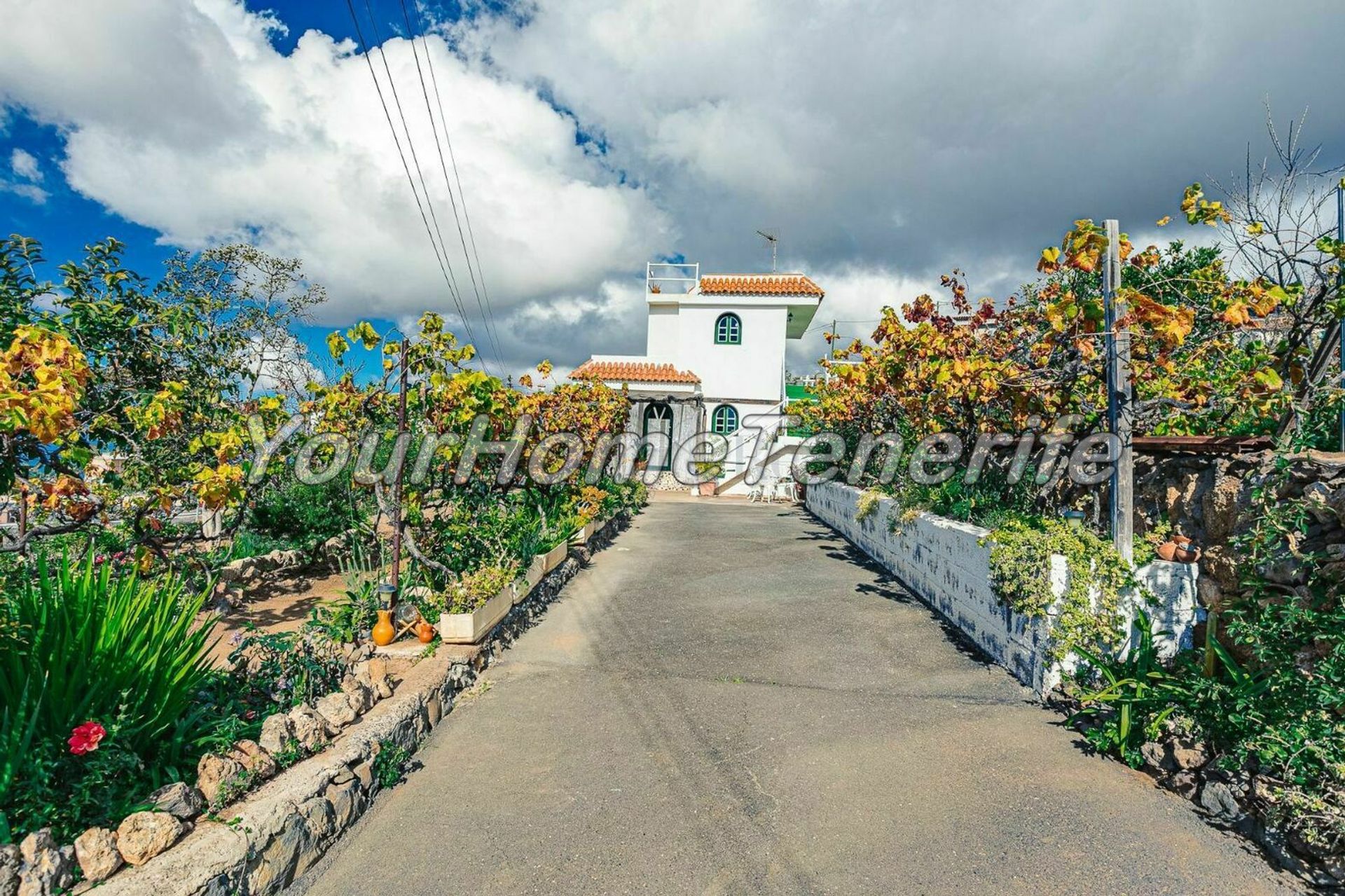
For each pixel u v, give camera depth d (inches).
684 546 493.4
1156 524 215.5
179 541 246.2
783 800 154.3
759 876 127.9
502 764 171.2
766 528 598.2
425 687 191.3
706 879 127.0
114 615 137.2
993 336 306.0
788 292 967.0
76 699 123.3
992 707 204.7
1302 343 203.9
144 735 129.5
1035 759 171.5
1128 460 201.5
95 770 113.2
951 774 164.9
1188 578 196.7
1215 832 138.9
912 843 137.5
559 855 134.0
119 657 132.3
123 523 238.1
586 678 229.6
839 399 525.3
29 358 126.3
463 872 128.7
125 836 106.0
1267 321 233.0
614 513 559.8
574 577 384.8
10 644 126.5
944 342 293.0
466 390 281.3
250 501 296.8
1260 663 158.9
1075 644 199.2
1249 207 205.9
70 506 193.2
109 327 215.0
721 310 976.3
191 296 268.8
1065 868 129.1
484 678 229.0
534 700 211.2
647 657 250.2
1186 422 238.7
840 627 286.7
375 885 124.9
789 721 195.8
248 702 164.4
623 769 168.4
